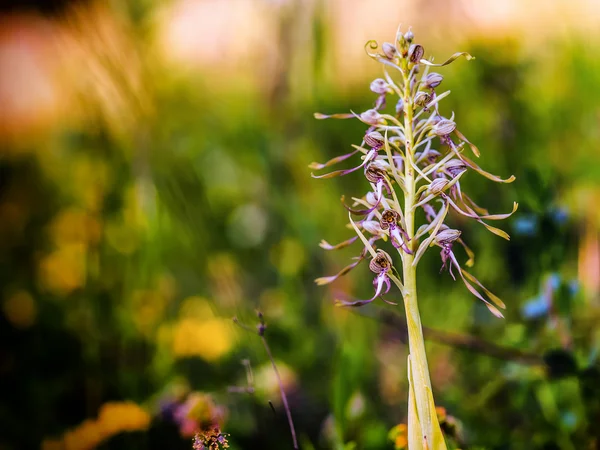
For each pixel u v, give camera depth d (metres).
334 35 1.44
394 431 0.80
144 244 1.17
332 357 1.03
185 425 0.80
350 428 0.85
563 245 0.88
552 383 0.86
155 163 1.23
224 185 1.46
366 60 1.51
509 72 1.28
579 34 1.35
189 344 0.98
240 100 1.59
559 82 1.34
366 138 0.69
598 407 0.84
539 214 0.88
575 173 1.16
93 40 1.16
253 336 0.97
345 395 0.80
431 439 0.66
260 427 0.91
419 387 0.67
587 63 1.31
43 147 1.65
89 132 1.25
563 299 0.86
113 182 1.19
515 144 1.19
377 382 0.97
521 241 0.93
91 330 1.06
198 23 1.76
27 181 1.61
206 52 1.73
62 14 1.17
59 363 1.01
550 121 1.27
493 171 1.15
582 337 0.91
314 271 1.23
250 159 1.46
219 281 1.21
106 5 1.19
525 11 1.46
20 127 1.74
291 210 1.30
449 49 1.46
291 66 1.43
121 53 1.20
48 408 0.96
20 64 1.80
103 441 0.85
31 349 1.03
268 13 1.44
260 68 1.53
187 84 1.52
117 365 1.01
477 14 1.50
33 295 1.23
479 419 0.89
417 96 0.68
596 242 0.97
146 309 1.12
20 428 0.93
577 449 0.84
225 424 0.89
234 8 1.70
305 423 0.92
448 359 0.99
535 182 0.88
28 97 1.76
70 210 1.41
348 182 1.36
